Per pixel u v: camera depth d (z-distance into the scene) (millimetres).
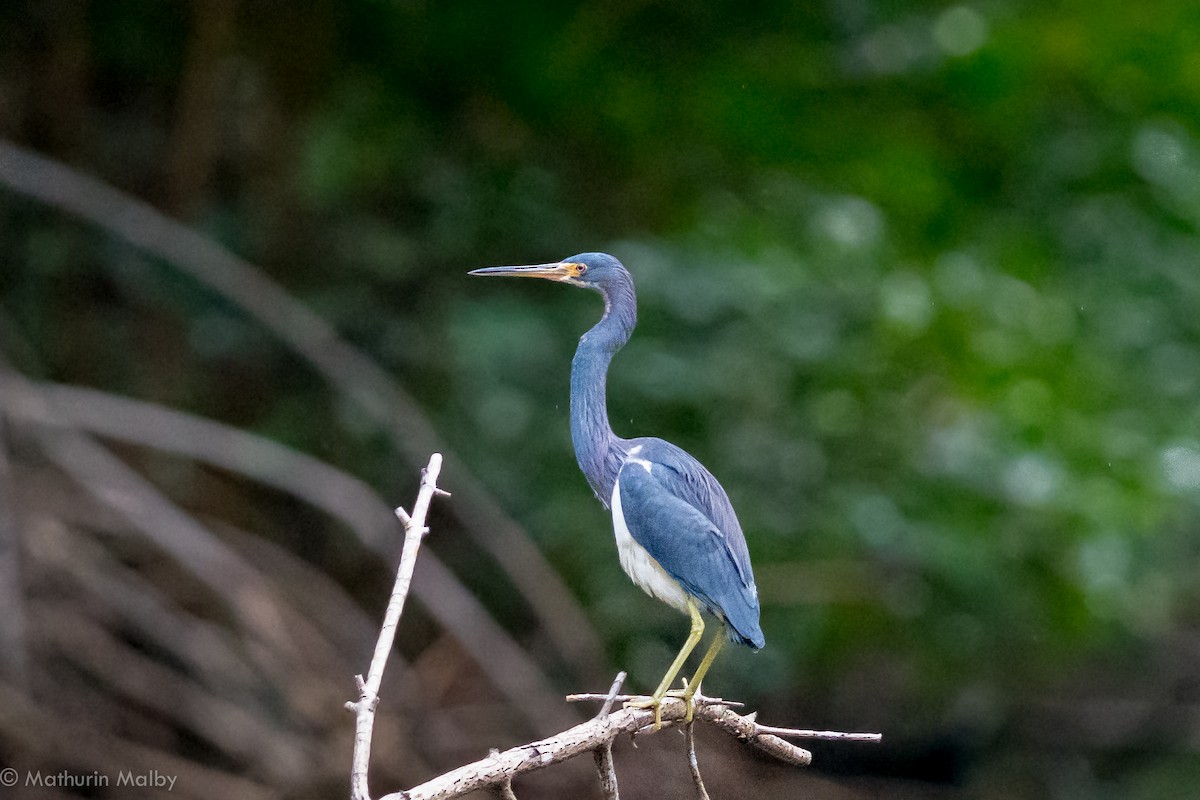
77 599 10586
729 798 12875
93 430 11297
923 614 13453
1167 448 13188
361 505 11883
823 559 13242
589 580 13359
